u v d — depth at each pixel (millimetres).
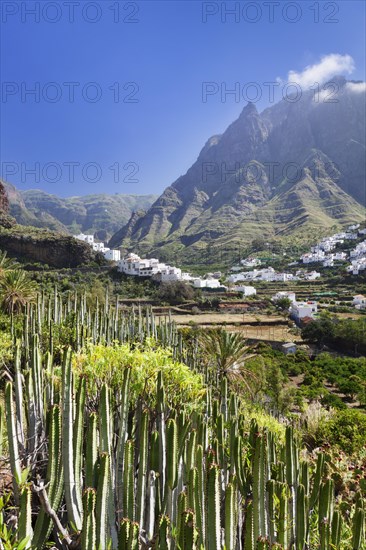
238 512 3777
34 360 4043
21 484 2883
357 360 47625
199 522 3080
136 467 4148
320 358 49594
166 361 6152
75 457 3172
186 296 78000
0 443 3223
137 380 5129
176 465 3564
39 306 11109
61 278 70750
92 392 4961
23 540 2533
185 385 5996
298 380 41250
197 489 3137
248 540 2990
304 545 3797
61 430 3150
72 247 85812
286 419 16656
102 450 3426
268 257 151000
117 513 3447
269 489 3541
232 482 3188
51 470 3070
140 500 3334
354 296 88188
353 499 6301
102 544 2713
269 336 59969
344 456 9242
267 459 3885
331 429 11992
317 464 4363
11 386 3254
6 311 22312
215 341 15852
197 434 4086
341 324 58656
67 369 3193
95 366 5191
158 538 2846
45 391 4344
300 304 75312
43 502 2885
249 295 91312
